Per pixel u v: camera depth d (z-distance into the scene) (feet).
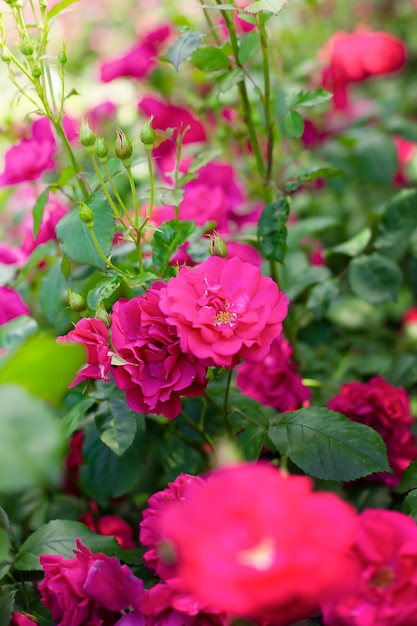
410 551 1.77
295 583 1.53
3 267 2.94
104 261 2.28
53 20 2.55
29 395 1.60
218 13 3.79
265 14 2.56
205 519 1.54
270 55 3.57
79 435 2.71
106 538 2.28
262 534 1.54
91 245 2.29
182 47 2.44
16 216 3.33
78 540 2.10
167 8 4.17
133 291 2.36
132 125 3.90
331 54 3.73
